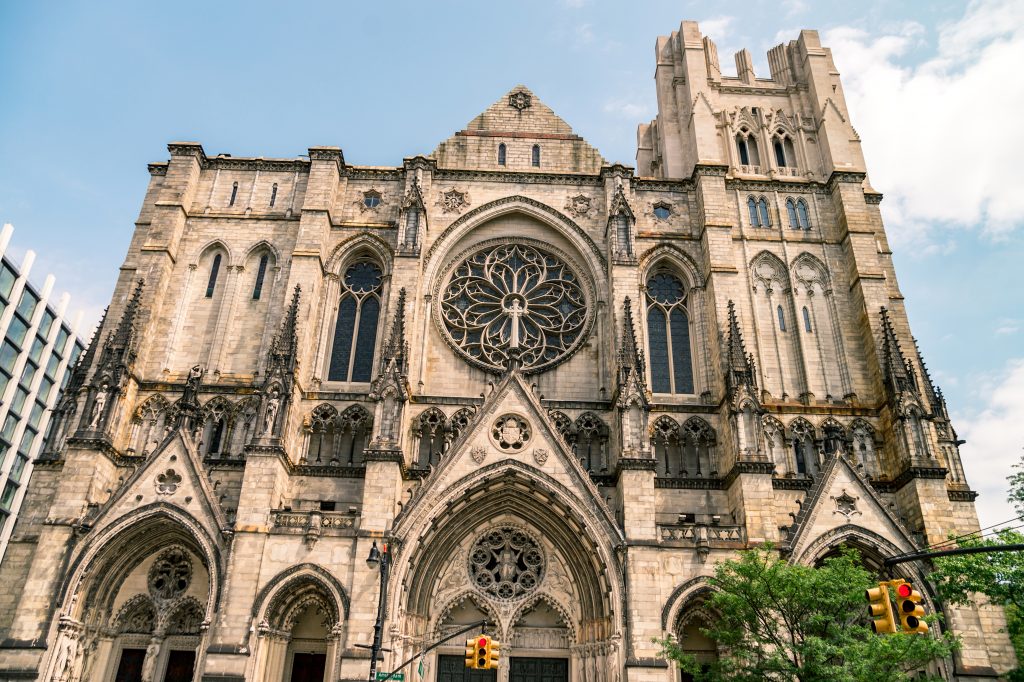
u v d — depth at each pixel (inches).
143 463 1913.1
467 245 2500.0
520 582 1980.8
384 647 1717.5
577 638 1916.8
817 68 2844.5
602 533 1855.3
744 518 1905.8
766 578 1549.0
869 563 1909.4
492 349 2341.3
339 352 2321.6
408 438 2130.9
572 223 2485.2
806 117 2800.2
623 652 1744.6
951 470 2169.0
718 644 1857.8
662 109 2933.1
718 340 2250.2
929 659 1547.7
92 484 1913.1
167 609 1899.6
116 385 2046.0
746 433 2010.3
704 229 2431.1
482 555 2006.6
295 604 1847.9
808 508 1905.8
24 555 1929.1
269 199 2517.2
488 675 1908.2
